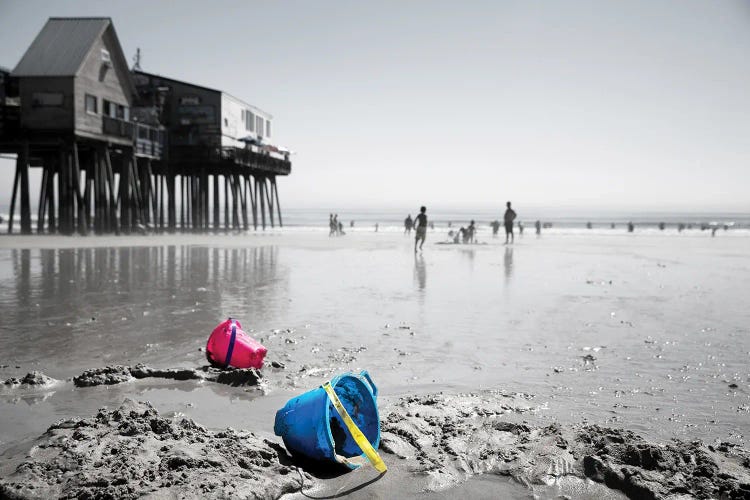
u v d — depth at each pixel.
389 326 7.99
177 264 16.80
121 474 2.93
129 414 3.85
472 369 5.75
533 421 4.19
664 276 15.02
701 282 13.62
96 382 5.07
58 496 2.77
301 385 5.18
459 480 3.23
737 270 16.86
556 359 6.17
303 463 3.52
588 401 4.69
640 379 5.38
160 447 3.32
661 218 178.75
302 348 6.61
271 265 17.23
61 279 12.66
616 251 26.64
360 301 10.31
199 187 42.03
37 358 5.97
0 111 28.27
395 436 3.79
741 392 4.94
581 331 7.72
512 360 6.12
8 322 7.84
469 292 11.70
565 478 3.21
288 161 55.53
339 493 3.09
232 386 5.12
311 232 55.69
